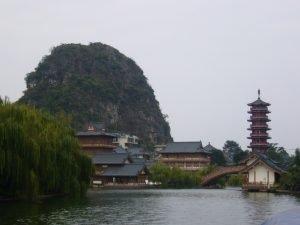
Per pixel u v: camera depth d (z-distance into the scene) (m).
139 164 157.88
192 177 156.00
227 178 180.50
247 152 195.38
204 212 54.28
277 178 118.75
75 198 70.62
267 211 55.38
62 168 66.88
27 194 56.88
